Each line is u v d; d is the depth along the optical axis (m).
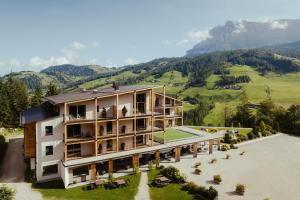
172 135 65.19
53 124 46.84
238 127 99.31
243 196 41.91
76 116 48.34
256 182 47.50
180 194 42.41
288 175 51.16
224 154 63.66
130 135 52.62
